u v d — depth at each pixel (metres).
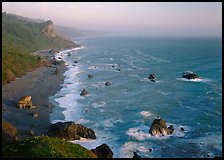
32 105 77.88
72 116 70.69
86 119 68.56
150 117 69.94
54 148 32.09
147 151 52.62
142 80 114.56
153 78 117.19
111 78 119.25
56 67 143.25
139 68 146.38
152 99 86.31
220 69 143.75
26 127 61.75
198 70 140.50
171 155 51.25
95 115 71.56
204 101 84.19
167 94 92.44
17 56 134.38
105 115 71.50
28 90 94.75
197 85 105.75
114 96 89.75
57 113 72.75
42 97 87.38
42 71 130.62
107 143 55.69
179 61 175.12
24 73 121.94
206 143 55.75
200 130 61.78
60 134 56.50
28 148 31.33
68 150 33.69
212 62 171.38
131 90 97.81
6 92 90.31
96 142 56.00
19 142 33.56
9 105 76.94
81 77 121.06
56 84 105.81
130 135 59.06
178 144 55.31
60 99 85.62
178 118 69.50
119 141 56.56
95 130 61.75
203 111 74.69
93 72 134.00
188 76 117.31
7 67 116.38
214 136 58.84
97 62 169.25
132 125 64.44
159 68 146.75
